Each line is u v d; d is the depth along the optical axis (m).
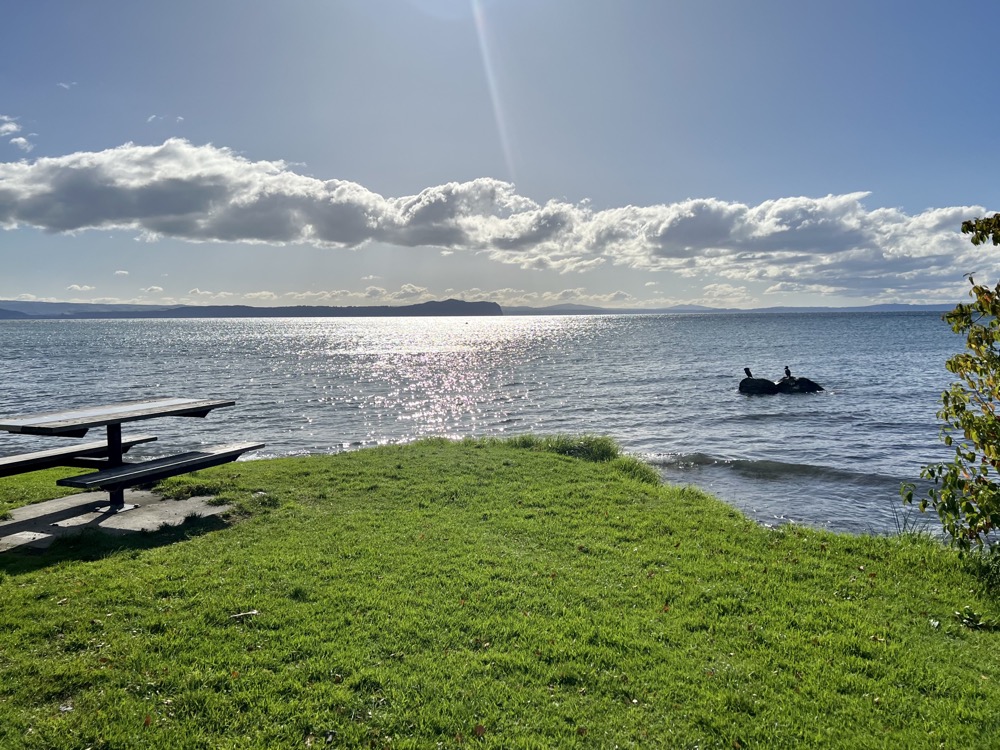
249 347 98.00
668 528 9.21
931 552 8.23
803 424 25.62
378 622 5.85
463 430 27.22
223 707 4.53
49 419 8.75
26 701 4.53
